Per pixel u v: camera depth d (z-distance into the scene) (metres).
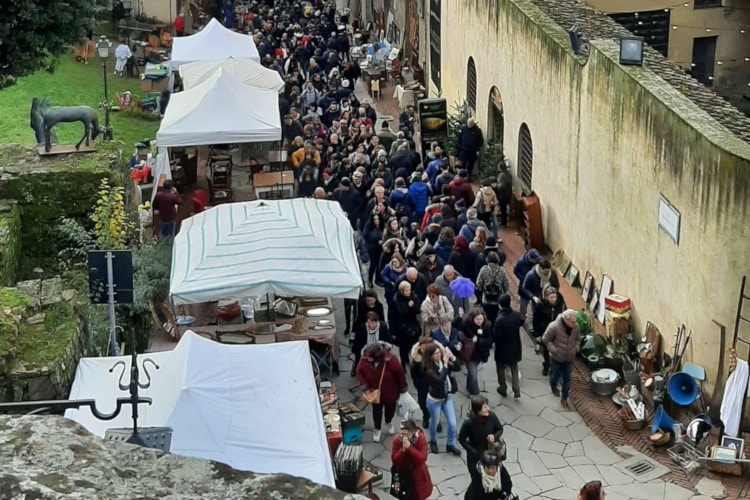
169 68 40.41
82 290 20.69
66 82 44.78
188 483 3.75
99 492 3.65
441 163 30.09
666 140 20.59
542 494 18.08
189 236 21.17
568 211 26.42
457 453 19.00
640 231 22.11
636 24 35.31
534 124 28.67
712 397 19.42
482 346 20.59
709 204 19.12
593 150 24.45
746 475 18.41
